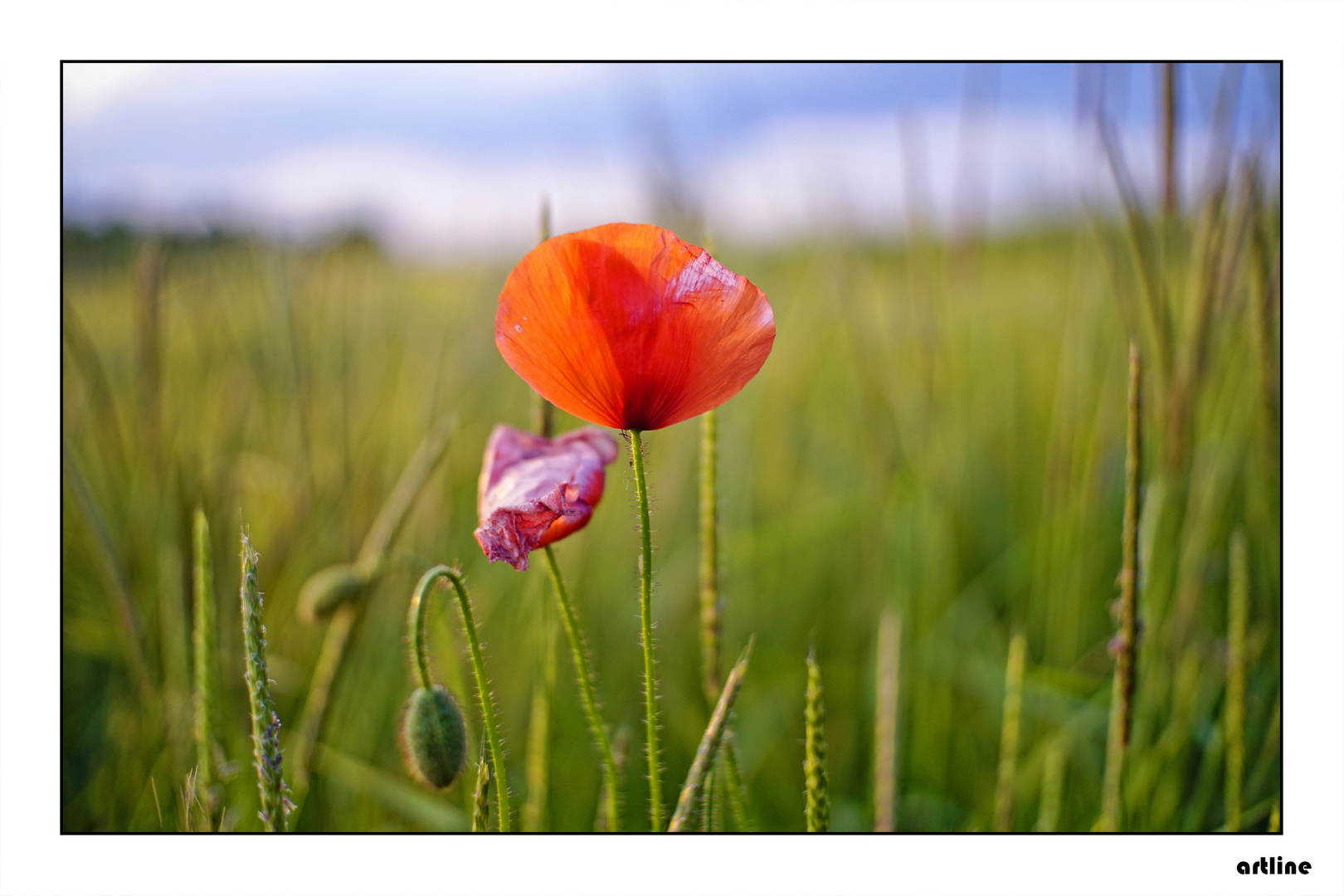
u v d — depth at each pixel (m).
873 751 0.45
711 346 0.22
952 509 0.57
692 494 0.61
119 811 0.38
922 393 0.52
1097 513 0.49
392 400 0.59
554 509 0.23
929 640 0.48
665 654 0.52
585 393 0.22
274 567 0.43
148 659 0.39
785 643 0.57
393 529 0.36
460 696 0.35
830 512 0.62
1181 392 0.38
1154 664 0.40
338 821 0.40
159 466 0.42
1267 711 0.39
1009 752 0.34
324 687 0.35
